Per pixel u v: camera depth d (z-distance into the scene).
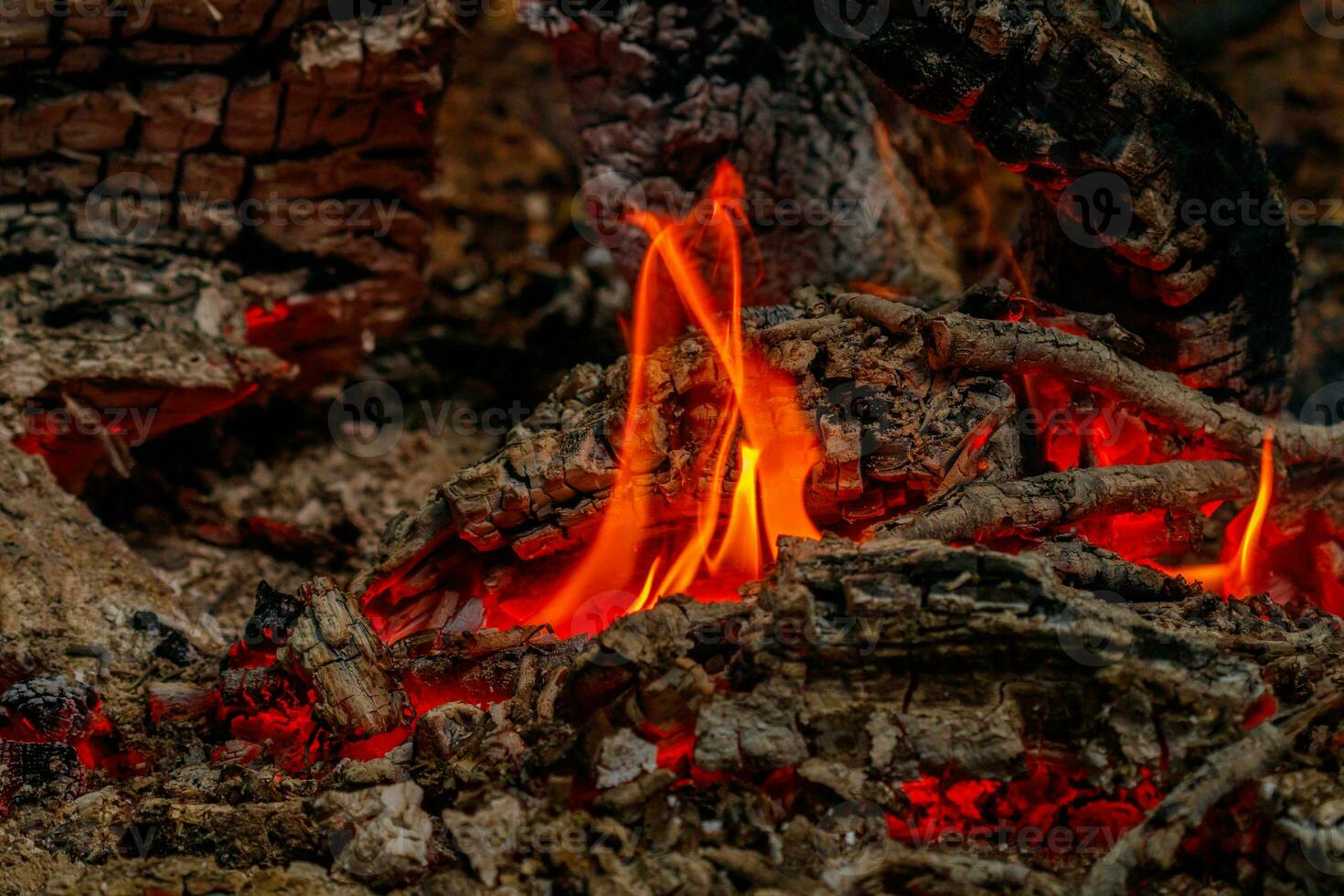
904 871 1.87
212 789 2.25
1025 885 1.83
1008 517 2.30
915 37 2.43
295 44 3.35
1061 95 2.50
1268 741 1.88
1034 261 3.08
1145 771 1.89
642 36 3.37
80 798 2.30
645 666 2.00
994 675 1.93
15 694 2.46
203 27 3.28
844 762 1.93
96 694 2.54
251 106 3.42
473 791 2.04
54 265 3.35
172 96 3.35
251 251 3.69
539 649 2.36
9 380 3.09
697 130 3.42
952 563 1.95
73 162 3.39
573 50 3.43
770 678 1.96
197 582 3.37
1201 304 2.78
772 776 1.99
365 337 4.02
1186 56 2.71
